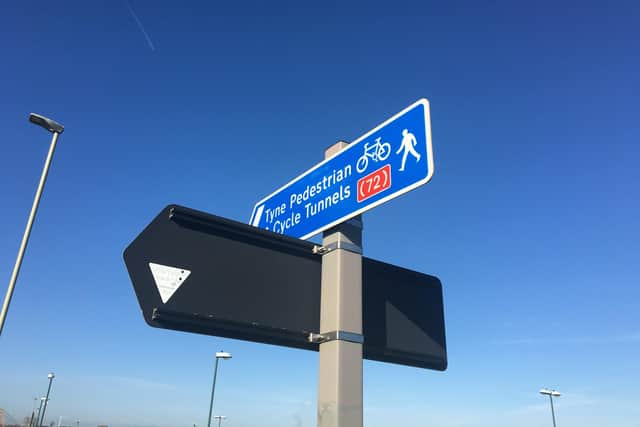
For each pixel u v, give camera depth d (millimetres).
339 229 4184
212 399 28938
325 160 4719
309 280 4090
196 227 3670
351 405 3555
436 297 4809
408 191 3717
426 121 3783
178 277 3441
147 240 3434
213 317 3467
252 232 3908
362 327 4125
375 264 4500
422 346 4461
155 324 3246
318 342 3867
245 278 3742
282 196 5191
